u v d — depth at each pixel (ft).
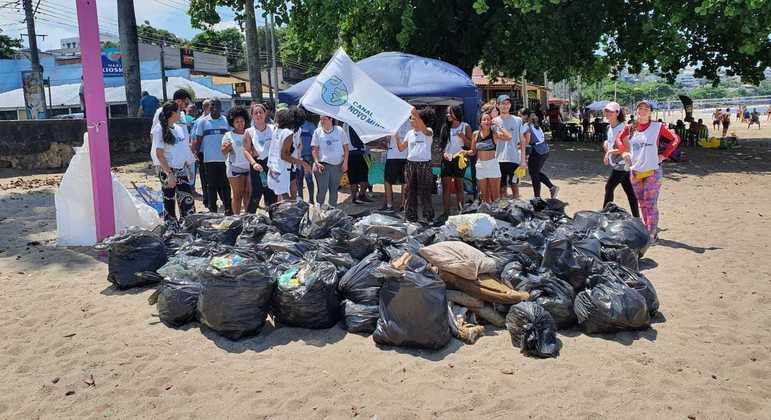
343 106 24.23
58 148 48.91
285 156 24.62
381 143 35.42
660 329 15.70
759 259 21.88
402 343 14.56
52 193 37.96
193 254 18.57
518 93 136.98
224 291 15.11
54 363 14.12
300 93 35.50
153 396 12.59
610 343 14.85
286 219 21.20
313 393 12.50
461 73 35.45
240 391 12.66
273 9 55.47
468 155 28.27
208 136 26.76
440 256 16.47
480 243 18.89
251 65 56.03
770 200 34.27
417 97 33.47
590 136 94.68
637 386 12.68
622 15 64.18
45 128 48.32
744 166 51.39
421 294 14.32
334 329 15.89
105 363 14.07
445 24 61.98
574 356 14.14
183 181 25.16
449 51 66.18
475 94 33.47
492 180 27.43
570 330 15.79
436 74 34.12
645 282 16.42
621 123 25.61
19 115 116.88
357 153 33.45
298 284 15.74
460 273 16.22
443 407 11.96
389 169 29.89
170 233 21.71
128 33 55.88
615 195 37.32
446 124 29.37
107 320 16.74
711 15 53.88
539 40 60.23
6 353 14.69
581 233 19.83
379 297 15.42
